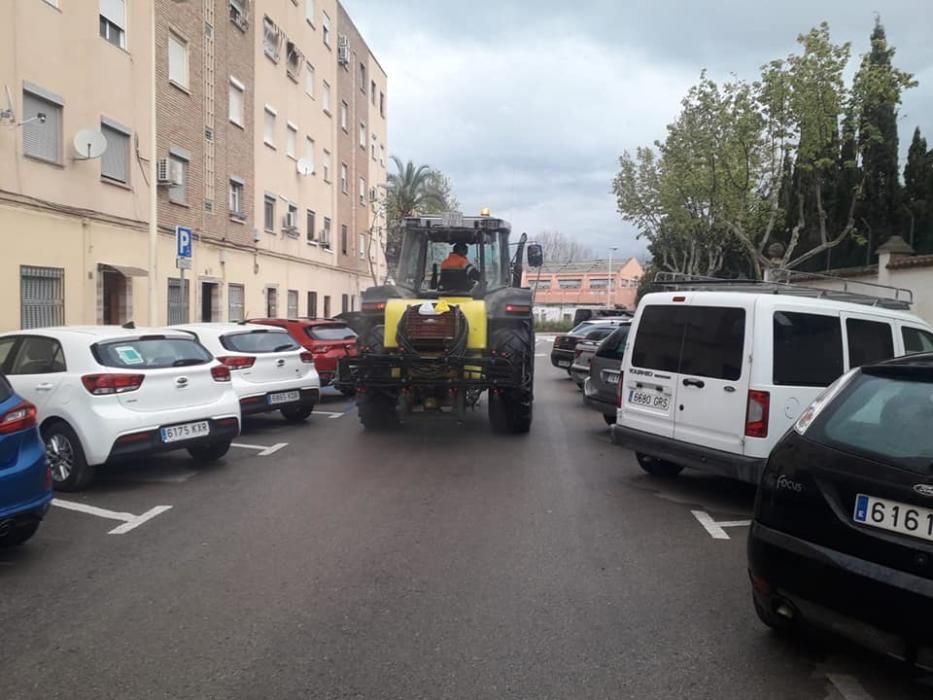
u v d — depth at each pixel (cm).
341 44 3438
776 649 394
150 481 769
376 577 493
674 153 2703
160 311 1809
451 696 341
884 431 356
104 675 359
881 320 739
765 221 2381
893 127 2427
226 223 2212
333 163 3356
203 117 2048
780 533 370
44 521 623
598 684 354
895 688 355
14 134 1293
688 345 711
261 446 966
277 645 391
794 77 2003
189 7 1948
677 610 445
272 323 1391
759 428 642
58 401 726
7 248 1281
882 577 326
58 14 1404
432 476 797
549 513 659
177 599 454
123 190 1627
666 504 698
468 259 1123
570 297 7700
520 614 435
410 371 950
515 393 1016
